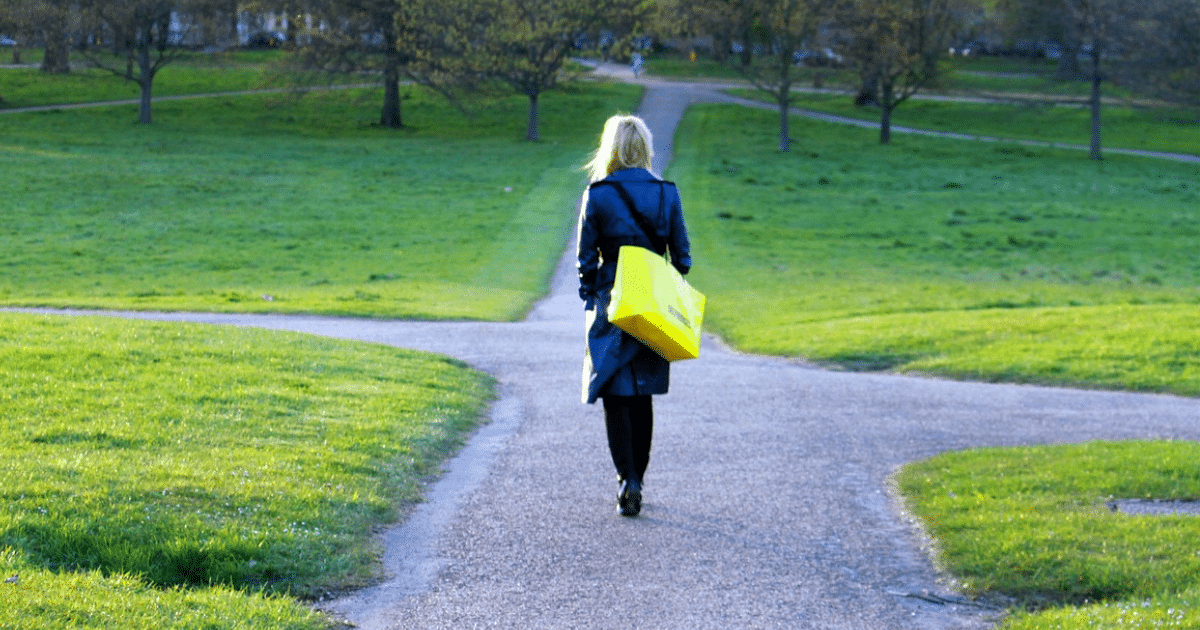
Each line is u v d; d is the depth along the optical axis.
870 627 5.15
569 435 9.31
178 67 89.50
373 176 50.81
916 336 17.22
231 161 54.00
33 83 78.06
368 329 18.03
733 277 29.25
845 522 6.87
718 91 91.25
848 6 66.31
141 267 30.81
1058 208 45.88
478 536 6.34
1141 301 24.94
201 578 5.32
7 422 7.82
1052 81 67.56
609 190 6.43
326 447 7.97
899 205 46.44
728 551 6.18
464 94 67.88
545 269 30.45
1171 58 61.03
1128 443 9.14
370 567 5.72
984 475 7.93
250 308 21.52
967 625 5.21
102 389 9.34
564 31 62.22
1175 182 55.31
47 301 22.33
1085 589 5.59
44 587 4.64
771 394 11.71
